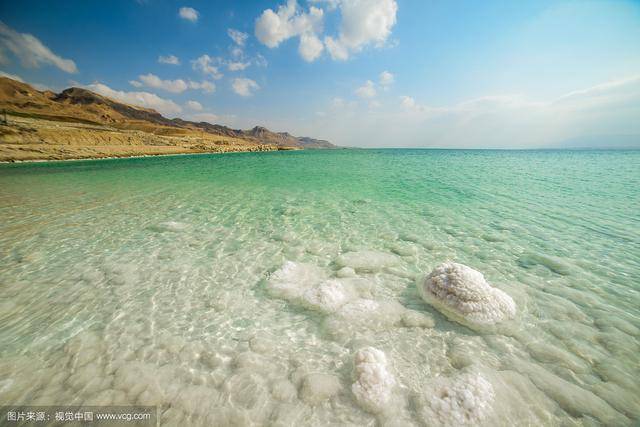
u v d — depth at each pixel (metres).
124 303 5.15
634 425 2.94
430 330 4.38
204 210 11.38
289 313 4.86
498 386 3.31
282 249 7.55
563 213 10.59
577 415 3.03
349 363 3.78
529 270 6.19
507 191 15.00
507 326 4.36
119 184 17.91
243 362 3.79
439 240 8.00
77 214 10.75
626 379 3.44
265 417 3.05
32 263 6.69
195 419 3.03
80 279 5.98
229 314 4.85
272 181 19.23
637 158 47.50
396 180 19.52
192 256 7.12
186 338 4.26
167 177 21.38
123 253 7.28
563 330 4.29
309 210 11.30
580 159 45.16
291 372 3.63
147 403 3.21
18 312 4.84
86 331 4.39
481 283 4.86
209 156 52.19
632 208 11.23
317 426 2.96
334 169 27.66
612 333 4.20
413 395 3.28
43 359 3.83
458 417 2.96
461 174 23.06
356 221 9.82
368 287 5.59
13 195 14.20
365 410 3.11
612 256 6.81
